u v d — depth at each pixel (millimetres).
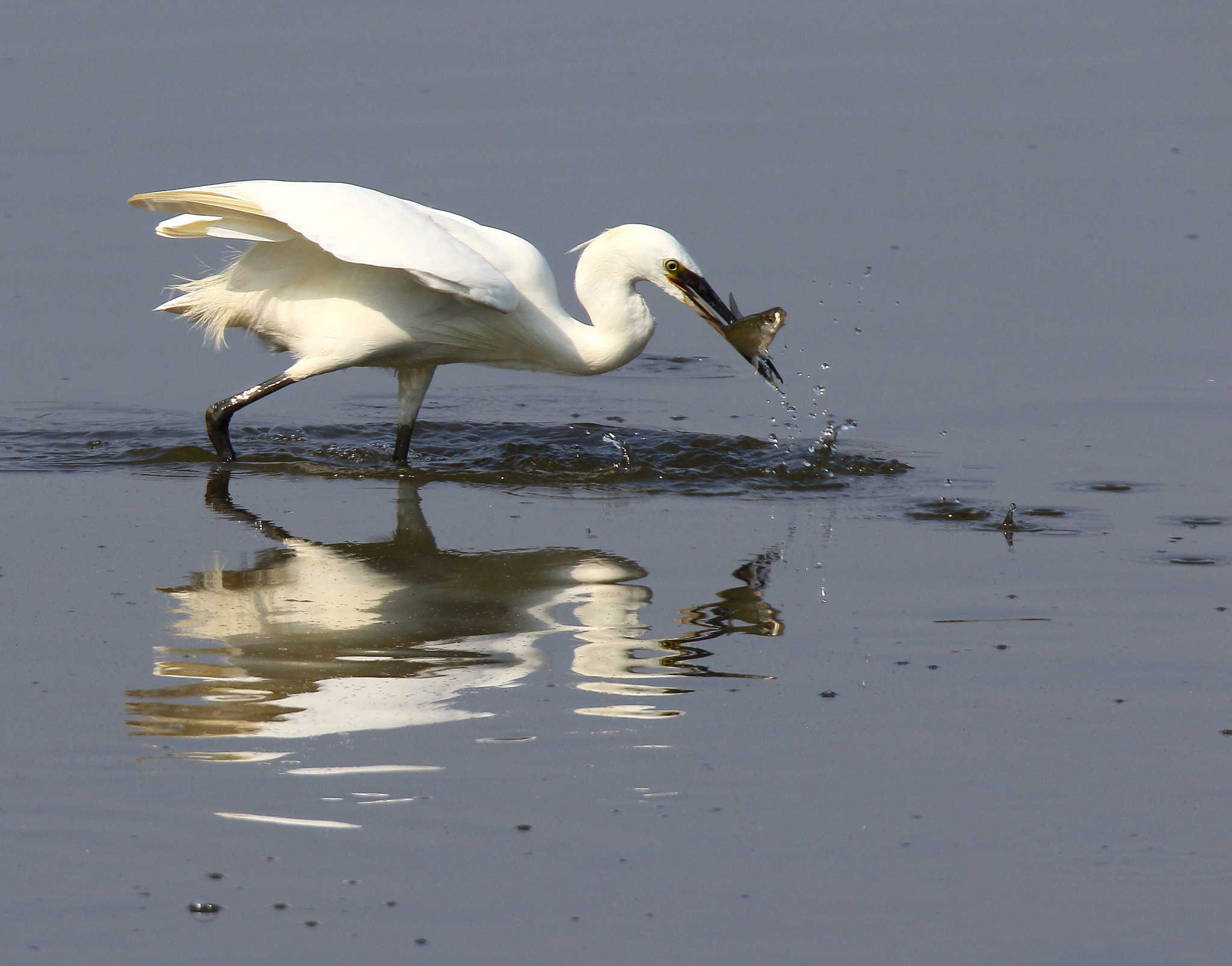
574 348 13953
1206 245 18906
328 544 11531
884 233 19297
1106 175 21203
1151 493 12672
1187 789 7879
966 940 6660
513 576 10852
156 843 7316
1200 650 9555
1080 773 8047
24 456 13664
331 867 7137
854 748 8297
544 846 7328
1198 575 10844
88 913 6793
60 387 15445
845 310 17234
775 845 7359
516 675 9148
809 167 21375
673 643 9664
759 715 8672
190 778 7898
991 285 17891
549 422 14984
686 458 13781
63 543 11469
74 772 7930
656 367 16812
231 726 8461
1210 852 7316
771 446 14047
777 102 23859
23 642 9555
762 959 6520
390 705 8734
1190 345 16219
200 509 12367
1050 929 6742
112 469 13422
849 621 10031
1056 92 24578
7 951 6531
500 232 13992
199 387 15711
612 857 7250
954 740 8398
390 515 12289
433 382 16453
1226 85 24859
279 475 13398
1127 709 8766
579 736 8391
